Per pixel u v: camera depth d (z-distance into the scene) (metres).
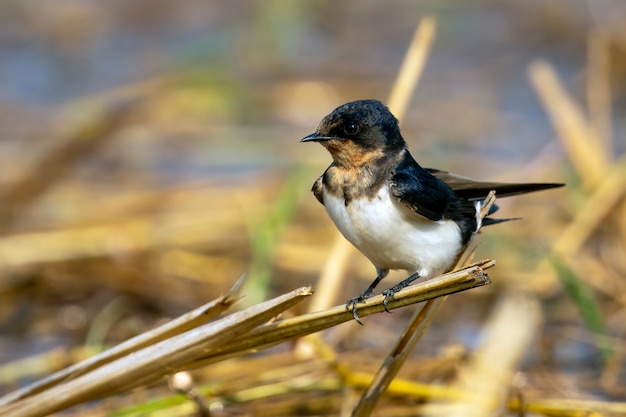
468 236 8.70
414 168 8.59
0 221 14.51
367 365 10.66
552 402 9.46
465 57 19.77
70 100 18.20
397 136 8.66
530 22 20.64
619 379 10.65
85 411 9.84
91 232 14.05
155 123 17.48
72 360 11.12
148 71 19.12
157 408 9.42
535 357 11.22
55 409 7.75
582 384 10.61
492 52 19.84
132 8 21.67
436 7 21.53
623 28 19.02
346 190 8.47
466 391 9.57
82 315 12.67
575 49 19.64
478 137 17.03
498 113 17.83
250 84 18.72
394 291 7.60
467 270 7.05
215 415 9.48
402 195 8.27
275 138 17.20
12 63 19.52
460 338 11.89
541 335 10.93
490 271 13.01
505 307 11.18
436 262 8.48
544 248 13.48
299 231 14.36
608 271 13.03
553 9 20.41
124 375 7.65
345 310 7.45
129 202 15.07
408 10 21.52
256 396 9.83
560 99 14.27
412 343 8.01
